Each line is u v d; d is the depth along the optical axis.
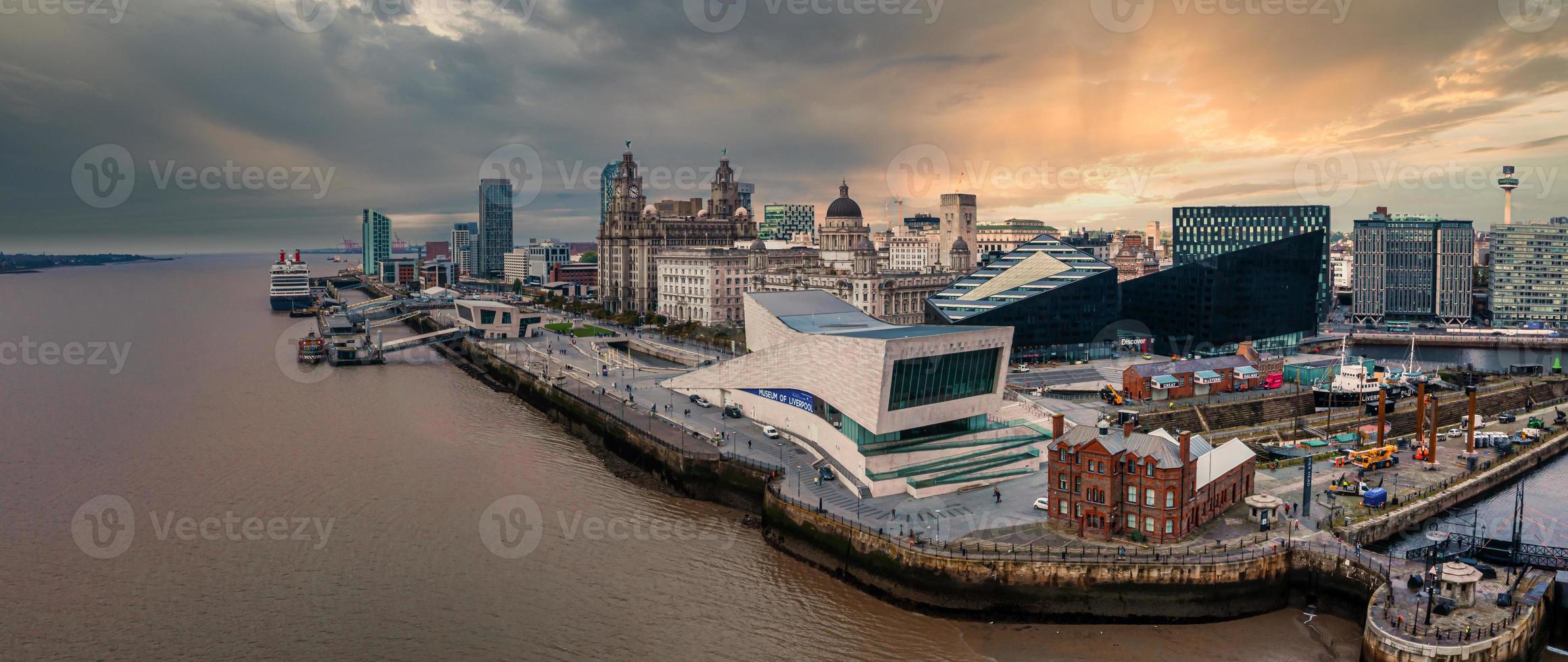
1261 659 110.81
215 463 185.50
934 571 124.62
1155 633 118.19
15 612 119.44
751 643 113.94
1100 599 121.38
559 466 191.25
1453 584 110.25
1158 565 120.81
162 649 110.25
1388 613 108.56
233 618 117.62
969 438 167.38
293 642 111.56
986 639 116.81
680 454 175.75
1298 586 125.12
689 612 122.00
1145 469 128.75
